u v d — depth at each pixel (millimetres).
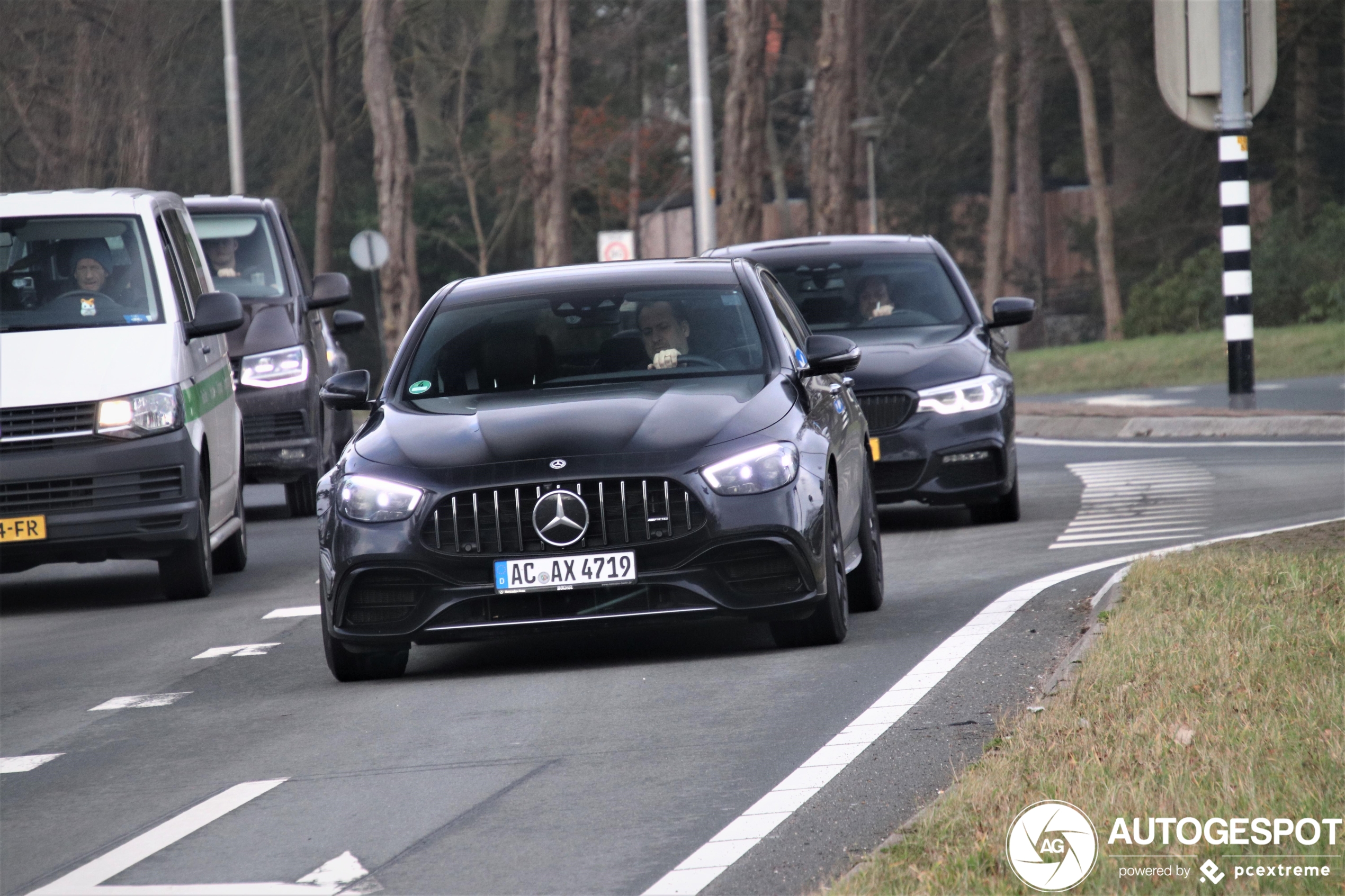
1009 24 175000
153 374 39312
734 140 112250
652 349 30094
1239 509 44625
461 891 17281
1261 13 67188
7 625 38781
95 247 41156
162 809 21094
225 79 184500
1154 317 157750
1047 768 19031
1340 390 81812
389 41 130750
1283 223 146750
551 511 26453
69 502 38500
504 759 22375
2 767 24078
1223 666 22875
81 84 155000
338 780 21859
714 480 26750
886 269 48125
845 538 30156
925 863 16375
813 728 23031
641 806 19906
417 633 26828
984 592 33625
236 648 32719
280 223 58531
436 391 29781
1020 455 64812
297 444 55531
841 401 31734
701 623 30688
